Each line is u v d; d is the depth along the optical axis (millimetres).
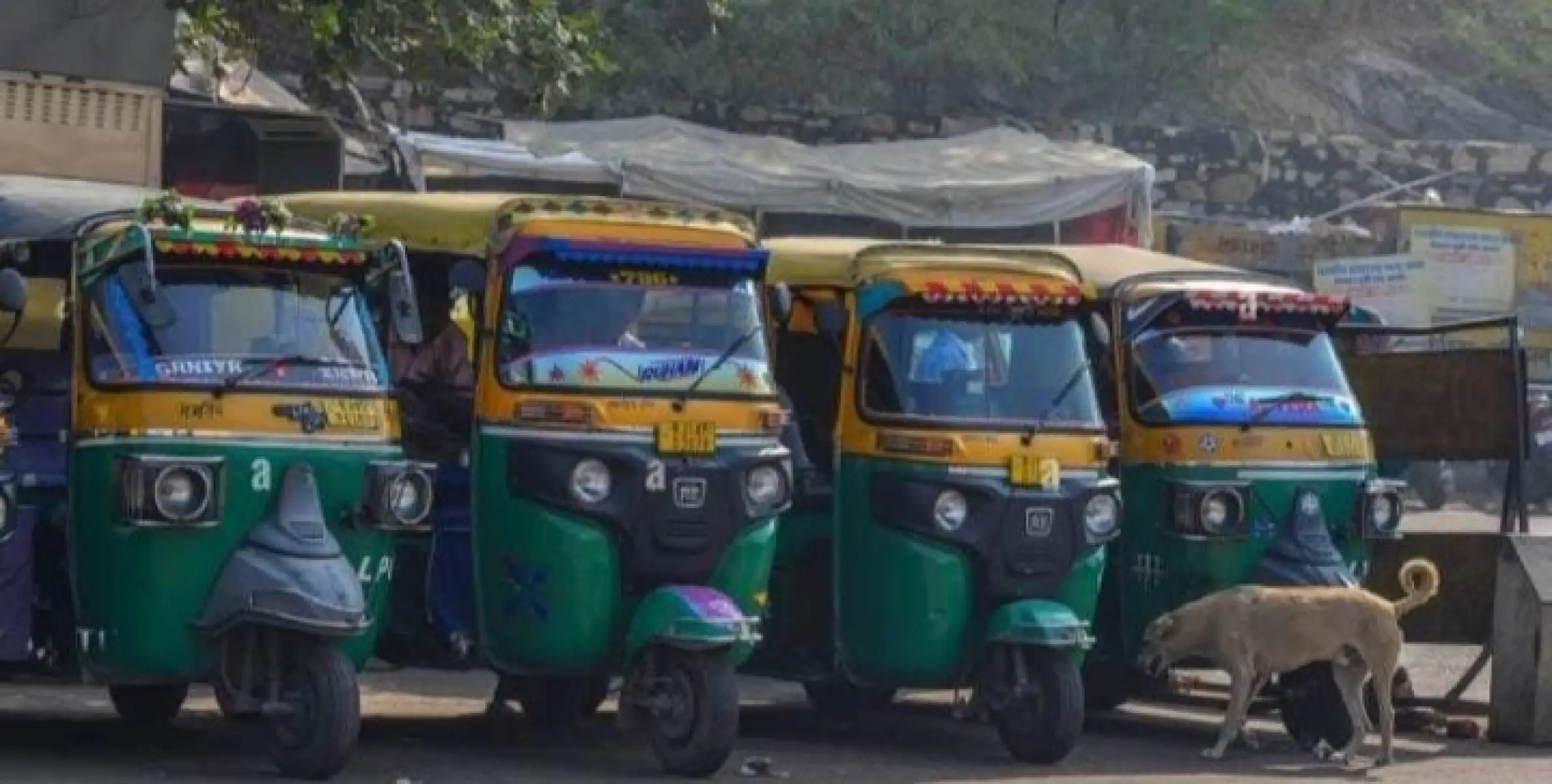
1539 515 37656
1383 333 17906
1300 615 15773
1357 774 15625
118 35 20891
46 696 17359
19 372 14062
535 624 14117
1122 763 15781
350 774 13852
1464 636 18172
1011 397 15461
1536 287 40125
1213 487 16359
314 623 12812
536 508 14039
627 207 14562
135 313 13188
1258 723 18281
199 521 12898
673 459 14133
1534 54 54500
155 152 21188
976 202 30141
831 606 15891
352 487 13406
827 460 16219
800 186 29297
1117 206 30812
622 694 14391
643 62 41719
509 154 27703
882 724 17594
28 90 20344
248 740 15164
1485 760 16453
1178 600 16547
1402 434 18688
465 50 22438
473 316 14828
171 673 13086
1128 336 16781
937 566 15141
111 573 13055
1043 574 15258
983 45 44781
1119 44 47062
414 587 14984
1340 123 49688
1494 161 44281
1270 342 17047
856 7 44188
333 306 13742
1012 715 15391
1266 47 50844
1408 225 39656
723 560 14305
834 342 16031
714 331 14586
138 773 13492
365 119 27891
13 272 13258
